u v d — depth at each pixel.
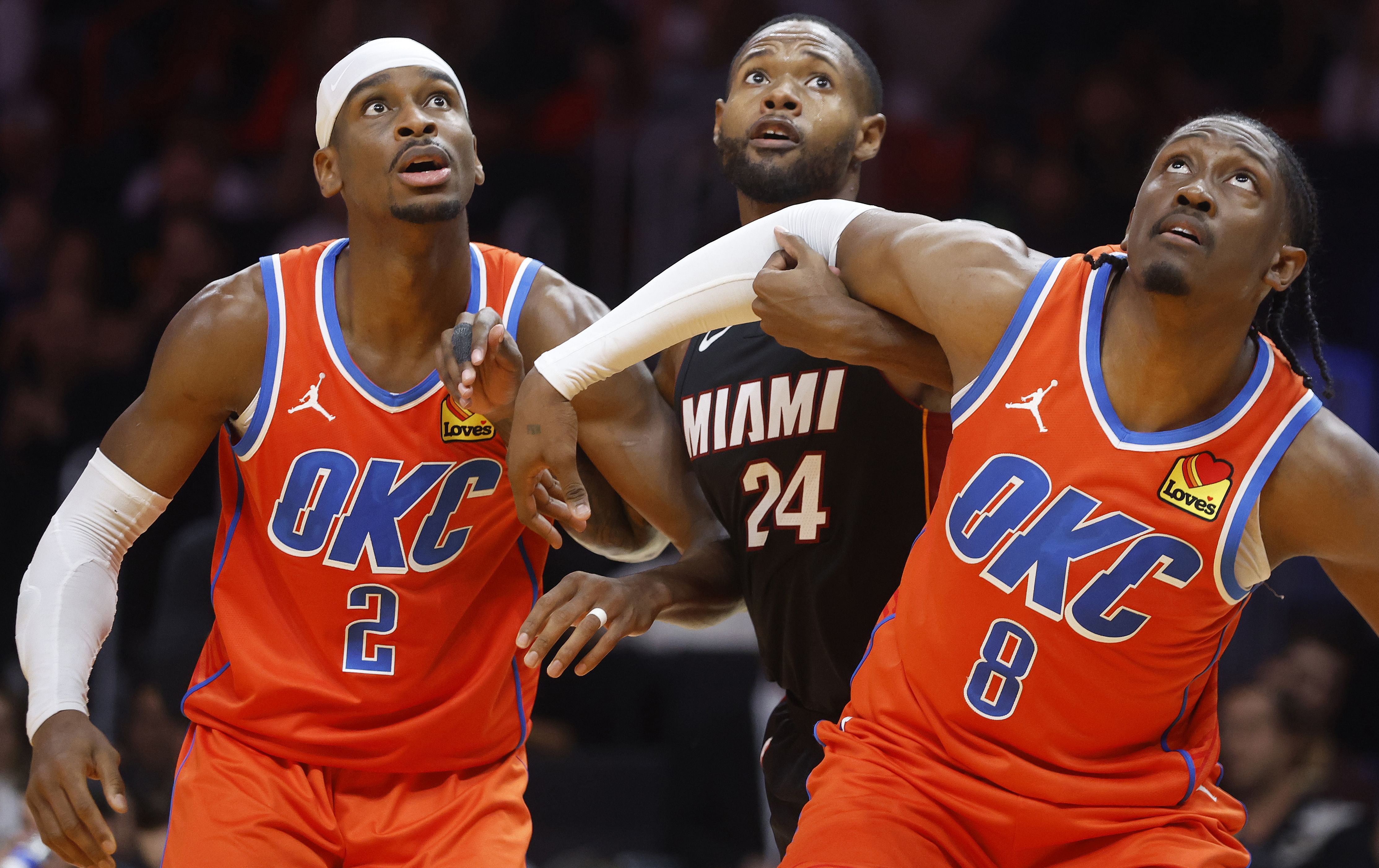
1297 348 13.63
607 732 12.82
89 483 6.27
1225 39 17.14
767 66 7.19
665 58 18.12
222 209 17.31
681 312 6.10
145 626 12.68
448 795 6.18
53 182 18.25
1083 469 5.28
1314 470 5.20
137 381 14.62
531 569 6.44
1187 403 5.26
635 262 15.72
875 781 5.66
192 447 6.23
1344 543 5.23
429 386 6.08
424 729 6.10
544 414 5.94
